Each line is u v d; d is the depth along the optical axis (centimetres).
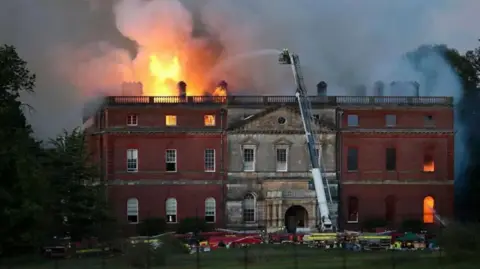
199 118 11819
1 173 8281
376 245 9456
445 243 7619
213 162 11812
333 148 11844
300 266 7306
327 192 11662
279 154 11806
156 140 11769
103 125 11869
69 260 8219
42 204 8494
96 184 11294
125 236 10581
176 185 11750
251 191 11738
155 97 11869
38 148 9706
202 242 10106
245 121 11750
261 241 10250
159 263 7606
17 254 8512
